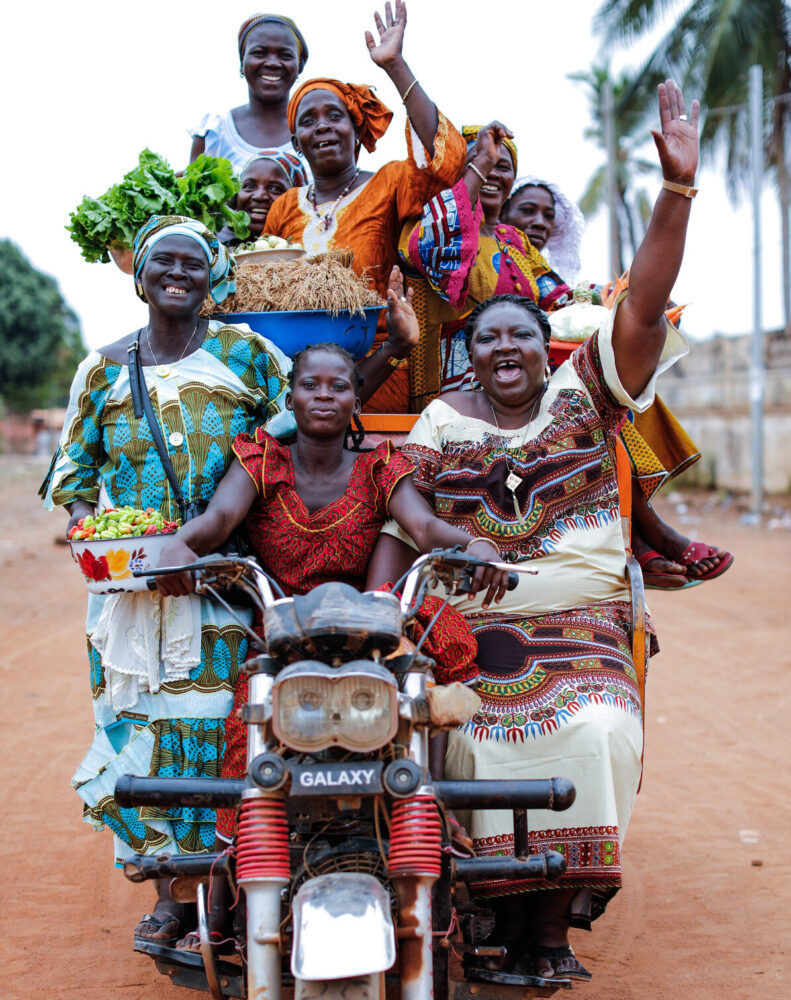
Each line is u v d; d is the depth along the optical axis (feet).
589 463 12.32
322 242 15.98
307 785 8.65
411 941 8.83
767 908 14.78
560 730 10.99
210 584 11.25
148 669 11.74
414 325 13.58
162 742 11.79
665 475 14.58
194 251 12.34
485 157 14.96
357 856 9.39
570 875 10.78
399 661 9.37
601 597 12.28
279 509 11.79
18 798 19.63
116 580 11.22
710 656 31.19
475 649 11.43
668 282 11.62
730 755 21.89
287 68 20.74
